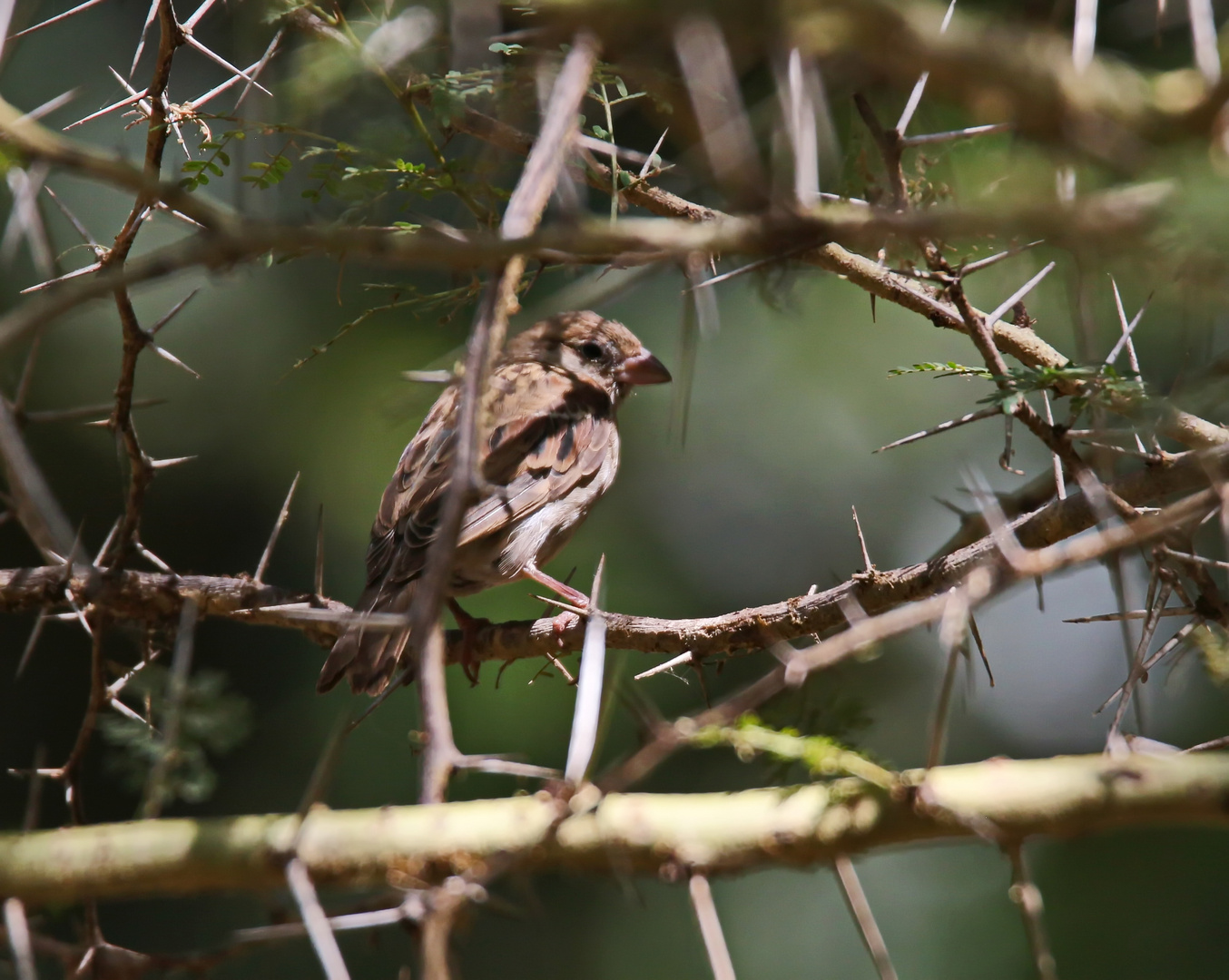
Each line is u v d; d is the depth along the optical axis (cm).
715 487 1472
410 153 806
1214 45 372
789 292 597
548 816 436
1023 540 679
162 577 857
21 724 1361
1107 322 718
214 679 490
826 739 429
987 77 367
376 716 1330
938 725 425
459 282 797
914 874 1327
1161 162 366
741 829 429
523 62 650
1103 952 1159
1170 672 707
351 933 1241
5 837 465
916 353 1457
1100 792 410
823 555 1445
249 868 444
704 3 368
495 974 1284
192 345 1398
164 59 717
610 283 502
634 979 1285
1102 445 616
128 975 480
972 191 569
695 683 1282
